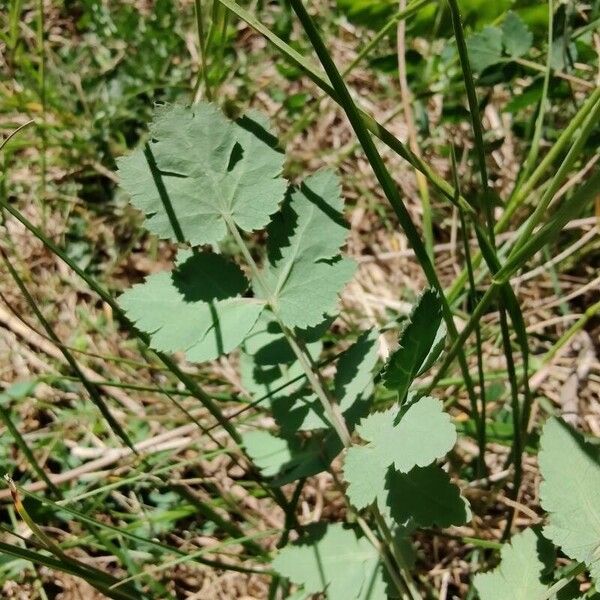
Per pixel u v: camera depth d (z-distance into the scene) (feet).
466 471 1.03
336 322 1.20
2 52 1.35
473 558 0.95
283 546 0.91
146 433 1.11
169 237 0.76
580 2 1.16
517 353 1.11
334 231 0.79
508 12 1.03
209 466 1.07
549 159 0.87
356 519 0.83
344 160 1.35
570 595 0.76
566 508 0.73
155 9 1.39
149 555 0.99
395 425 0.71
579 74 1.15
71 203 1.26
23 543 0.99
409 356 0.68
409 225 0.75
